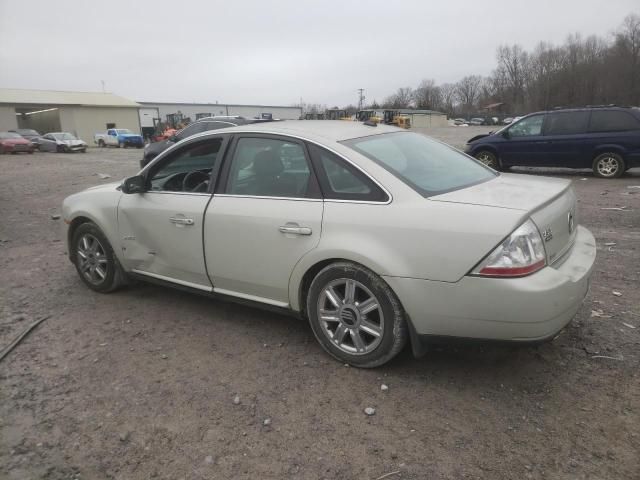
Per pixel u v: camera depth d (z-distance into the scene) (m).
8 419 3.03
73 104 54.09
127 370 3.54
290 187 3.58
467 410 2.97
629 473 2.44
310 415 2.98
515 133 12.72
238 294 3.96
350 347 3.46
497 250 2.83
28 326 4.30
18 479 2.56
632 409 2.90
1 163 24.66
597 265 5.29
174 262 4.23
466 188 3.38
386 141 3.80
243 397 3.18
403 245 3.06
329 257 3.33
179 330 4.15
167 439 2.81
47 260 6.31
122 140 42.78
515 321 2.84
